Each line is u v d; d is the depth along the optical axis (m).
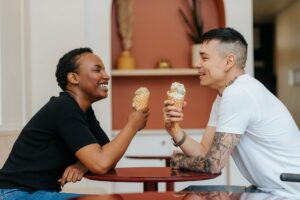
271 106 1.96
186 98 4.59
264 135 1.94
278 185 1.94
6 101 3.25
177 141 2.09
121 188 4.22
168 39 4.61
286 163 1.94
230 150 1.91
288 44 6.71
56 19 3.90
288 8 6.62
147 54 4.59
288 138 1.96
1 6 3.19
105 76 2.07
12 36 3.41
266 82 6.96
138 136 4.26
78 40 3.92
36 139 1.95
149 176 1.82
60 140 1.95
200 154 2.08
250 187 2.04
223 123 1.92
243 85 1.94
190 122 4.59
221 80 2.03
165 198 1.43
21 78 3.61
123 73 4.33
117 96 4.52
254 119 1.93
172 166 2.05
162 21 4.61
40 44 3.88
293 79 6.65
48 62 3.87
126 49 4.46
